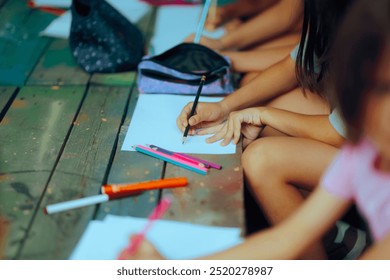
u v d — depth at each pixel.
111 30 2.04
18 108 1.79
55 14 2.51
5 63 2.09
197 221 1.31
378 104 1.00
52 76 2.02
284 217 1.56
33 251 1.23
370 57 0.99
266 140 1.58
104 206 1.35
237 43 2.29
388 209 1.18
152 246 1.23
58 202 1.37
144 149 1.55
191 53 1.98
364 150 1.17
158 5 2.64
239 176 1.47
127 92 1.92
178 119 1.69
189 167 1.49
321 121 1.65
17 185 1.43
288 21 2.30
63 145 1.60
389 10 0.96
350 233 1.68
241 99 1.80
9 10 2.54
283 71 1.86
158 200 1.38
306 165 1.54
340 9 1.38
